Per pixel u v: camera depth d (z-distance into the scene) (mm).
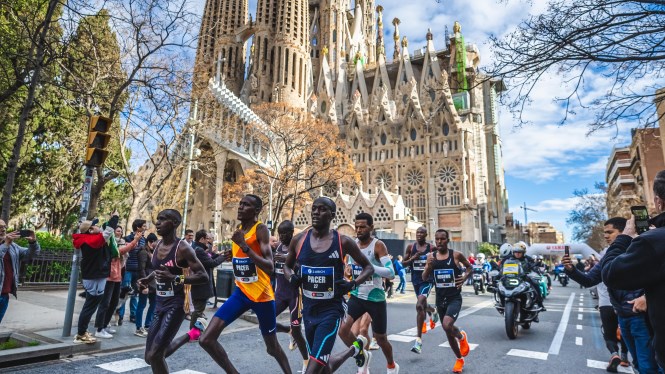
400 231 55906
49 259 16062
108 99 15023
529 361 7016
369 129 83062
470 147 74062
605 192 57594
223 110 55719
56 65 15117
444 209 71750
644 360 5039
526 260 10219
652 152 37875
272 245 9500
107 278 7824
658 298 2643
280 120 38156
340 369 6379
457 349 6266
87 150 8141
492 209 80125
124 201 34656
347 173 39281
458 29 84062
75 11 11867
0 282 7102
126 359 6699
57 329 8188
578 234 66500
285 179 32531
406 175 76812
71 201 30516
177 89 16656
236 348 7762
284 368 4816
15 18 13680
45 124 23297
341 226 57688
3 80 14711
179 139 22328
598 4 7316
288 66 83812
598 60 7578
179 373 5996
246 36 94875
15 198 25406
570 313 13656
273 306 4793
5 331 7863
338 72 99438
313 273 4191
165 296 4516
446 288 6844
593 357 7383
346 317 5355
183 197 35094
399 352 7586
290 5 87312
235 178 61594
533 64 7809
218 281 13727
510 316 8805
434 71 86062
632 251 2693
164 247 4723
